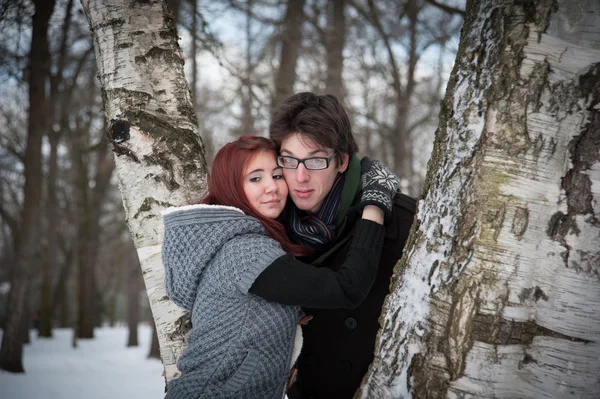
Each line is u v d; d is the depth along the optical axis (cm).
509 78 118
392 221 183
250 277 147
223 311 150
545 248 114
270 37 873
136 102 169
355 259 157
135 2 175
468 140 124
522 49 116
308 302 147
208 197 170
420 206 141
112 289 2948
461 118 127
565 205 113
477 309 117
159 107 172
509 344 115
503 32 120
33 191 988
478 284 117
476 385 116
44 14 838
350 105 973
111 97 171
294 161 179
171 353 167
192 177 173
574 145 113
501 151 118
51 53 948
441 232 127
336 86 872
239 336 148
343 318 184
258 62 910
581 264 111
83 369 1037
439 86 1085
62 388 849
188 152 173
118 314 3481
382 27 922
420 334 126
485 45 125
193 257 152
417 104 1166
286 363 159
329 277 150
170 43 179
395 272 145
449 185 128
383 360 135
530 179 115
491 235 117
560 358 112
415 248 136
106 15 173
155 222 168
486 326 116
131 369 1045
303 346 190
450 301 121
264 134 877
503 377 115
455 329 119
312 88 905
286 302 148
